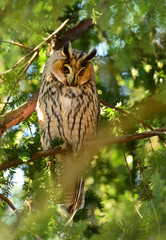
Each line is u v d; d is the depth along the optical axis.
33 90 10.03
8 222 6.46
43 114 9.37
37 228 6.53
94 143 7.78
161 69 9.97
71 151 9.38
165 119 9.34
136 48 9.38
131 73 10.30
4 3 5.78
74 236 6.59
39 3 6.12
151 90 9.89
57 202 7.04
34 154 7.32
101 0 7.01
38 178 7.37
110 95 10.32
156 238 6.32
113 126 8.80
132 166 9.92
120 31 7.85
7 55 8.18
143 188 7.47
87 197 9.35
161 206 6.78
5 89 8.05
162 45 9.73
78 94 9.50
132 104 9.36
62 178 7.73
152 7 6.96
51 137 9.49
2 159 7.11
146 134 7.39
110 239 6.30
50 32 8.87
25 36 7.16
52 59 9.73
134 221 6.57
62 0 6.43
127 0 7.02
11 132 9.94
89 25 10.71
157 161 7.56
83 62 9.61
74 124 9.48
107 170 10.12
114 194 9.91
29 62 8.04
